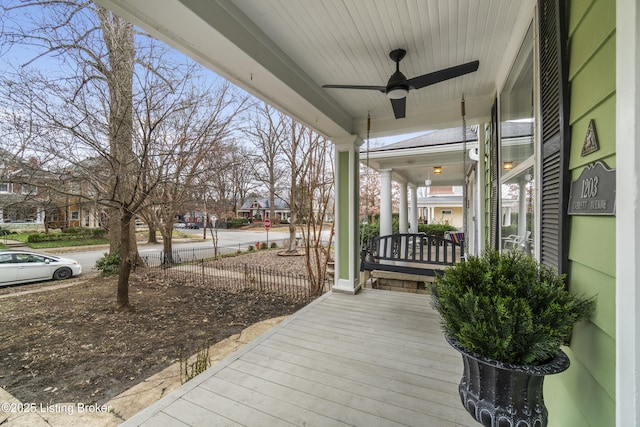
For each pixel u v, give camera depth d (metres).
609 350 0.90
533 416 1.03
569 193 1.14
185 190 5.55
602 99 0.92
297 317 3.01
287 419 1.57
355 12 1.88
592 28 0.98
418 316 3.03
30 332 3.88
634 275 0.73
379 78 2.81
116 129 4.25
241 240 17.17
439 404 1.67
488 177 3.56
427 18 1.94
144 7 1.48
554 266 1.30
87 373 2.85
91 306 4.93
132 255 7.61
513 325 0.98
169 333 3.82
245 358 2.20
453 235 8.83
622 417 0.77
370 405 1.67
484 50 2.32
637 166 0.72
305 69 2.63
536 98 1.63
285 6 1.82
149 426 1.52
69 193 4.39
